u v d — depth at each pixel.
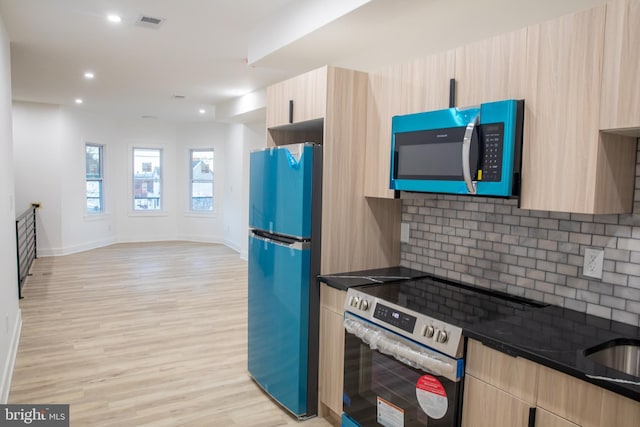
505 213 2.21
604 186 1.58
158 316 4.45
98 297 5.07
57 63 4.51
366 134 2.61
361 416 2.19
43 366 3.24
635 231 1.72
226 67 4.61
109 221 8.80
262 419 2.62
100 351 3.55
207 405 2.77
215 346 3.72
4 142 3.20
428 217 2.65
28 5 3.02
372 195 2.58
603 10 1.50
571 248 1.94
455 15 2.40
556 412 1.39
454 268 2.49
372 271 2.69
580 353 1.43
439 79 2.12
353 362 2.24
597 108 1.53
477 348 1.63
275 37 3.17
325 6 2.62
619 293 1.78
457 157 1.96
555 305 2.00
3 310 2.90
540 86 1.70
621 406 1.23
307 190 2.48
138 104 7.12
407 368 1.89
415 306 1.96
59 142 7.34
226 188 8.92
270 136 3.09
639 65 1.41
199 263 7.20
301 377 2.57
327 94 2.46
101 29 3.51
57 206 7.42
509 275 2.20
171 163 9.45
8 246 3.34
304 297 2.53
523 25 2.07
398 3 2.31
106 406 2.72
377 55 2.98
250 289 3.07
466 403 1.68
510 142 1.74
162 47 3.96
